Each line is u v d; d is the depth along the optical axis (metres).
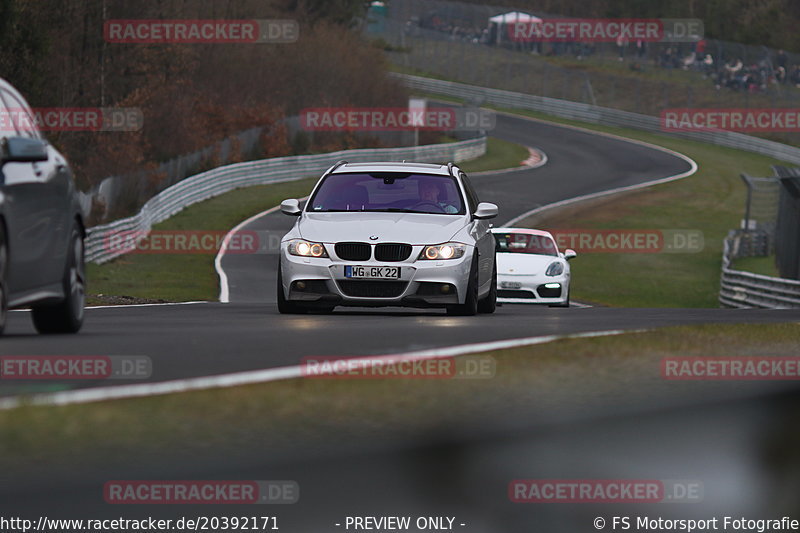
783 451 15.88
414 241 42.62
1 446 13.68
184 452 13.85
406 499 12.37
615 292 133.25
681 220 194.25
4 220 26.50
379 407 17.39
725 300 122.12
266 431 15.26
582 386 20.80
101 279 95.56
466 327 34.25
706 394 20.75
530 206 195.62
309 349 26.17
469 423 16.75
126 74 163.00
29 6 131.38
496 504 12.47
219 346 26.86
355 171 47.25
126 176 139.12
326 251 42.78
